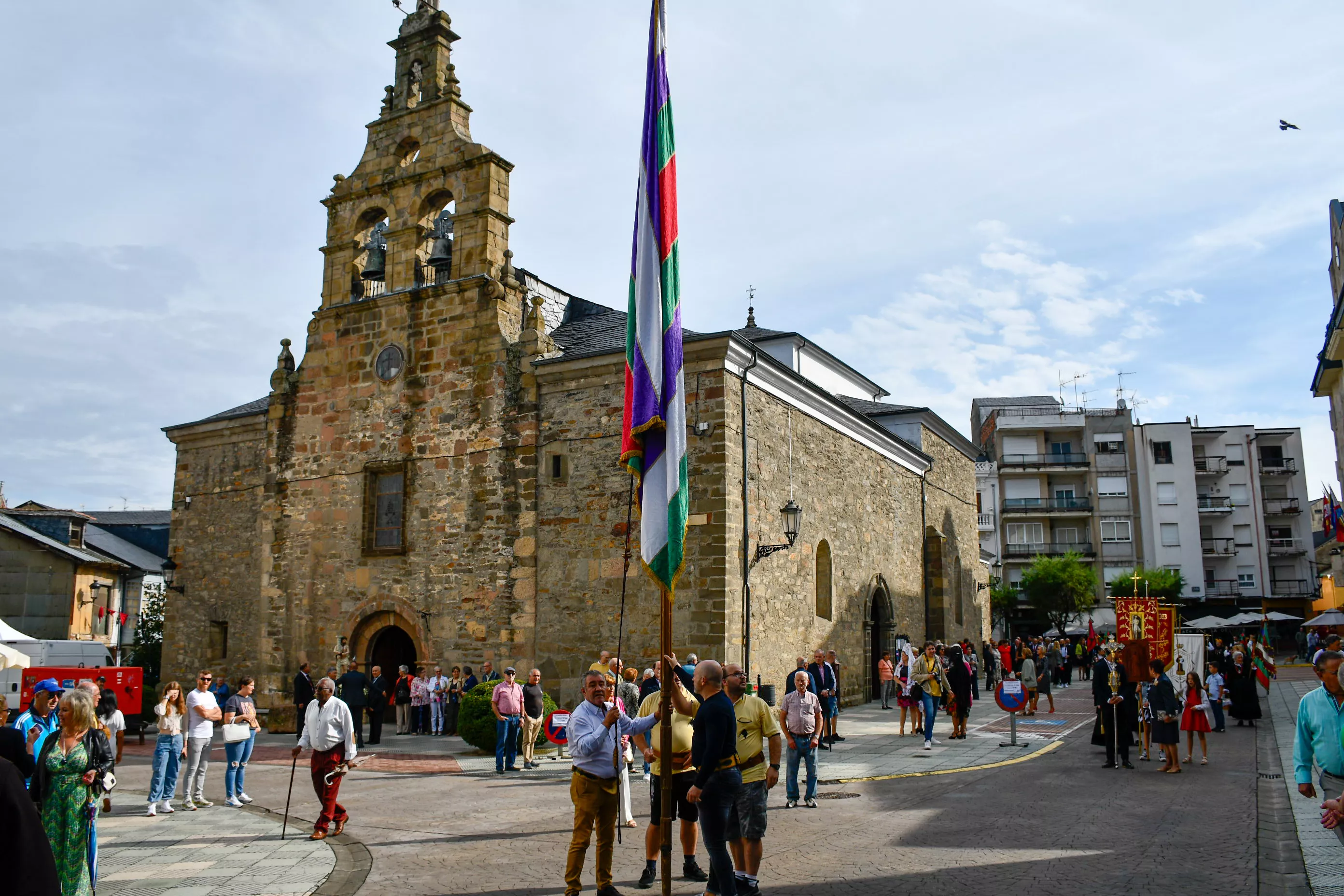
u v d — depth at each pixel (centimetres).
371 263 2445
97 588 3647
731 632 1970
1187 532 6531
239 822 1197
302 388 2569
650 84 881
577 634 2094
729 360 2058
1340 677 684
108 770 800
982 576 3991
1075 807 1198
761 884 839
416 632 2284
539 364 2219
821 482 2506
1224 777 1458
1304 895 772
